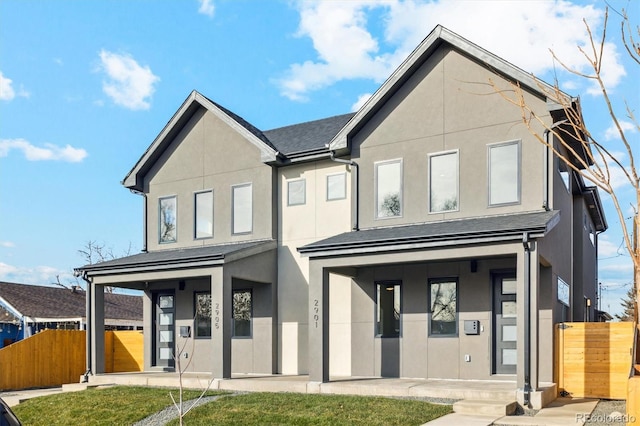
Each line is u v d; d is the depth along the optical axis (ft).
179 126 64.59
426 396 41.50
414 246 44.04
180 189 64.49
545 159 45.32
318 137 61.11
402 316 50.42
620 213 18.69
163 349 64.90
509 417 35.32
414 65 50.98
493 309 46.88
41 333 65.77
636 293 19.15
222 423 35.86
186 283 63.52
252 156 60.08
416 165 50.80
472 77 49.11
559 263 49.19
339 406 38.34
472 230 41.73
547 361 44.52
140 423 38.04
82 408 42.32
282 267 58.13
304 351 56.18
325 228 56.13
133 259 59.77
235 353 59.11
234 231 60.49
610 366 43.01
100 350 59.52
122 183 66.64
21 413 43.34
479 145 48.19
